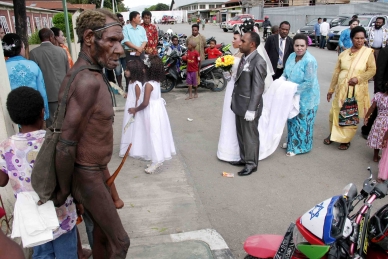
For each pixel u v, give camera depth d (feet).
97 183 7.01
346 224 6.92
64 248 7.97
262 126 16.85
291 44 22.90
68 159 6.35
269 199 13.41
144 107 14.57
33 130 7.38
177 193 13.67
